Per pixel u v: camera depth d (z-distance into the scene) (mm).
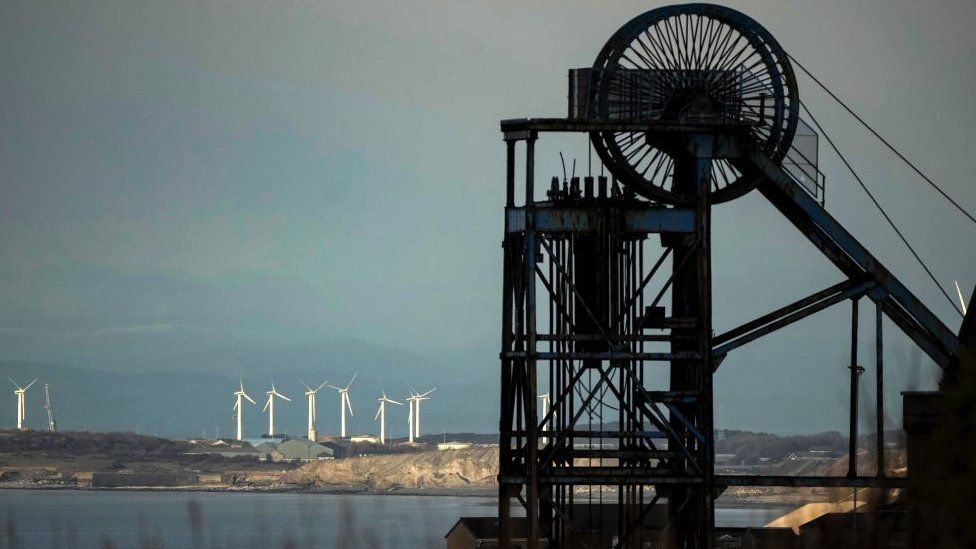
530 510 134500
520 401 140875
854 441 135375
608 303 140750
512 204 141500
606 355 137875
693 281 144250
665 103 147375
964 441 71625
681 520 141125
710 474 137250
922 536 66938
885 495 68438
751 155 143750
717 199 147625
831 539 68062
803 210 147000
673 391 140625
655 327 144125
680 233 147125
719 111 147000
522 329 140000
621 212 140750
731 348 145625
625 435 137750
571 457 138750
